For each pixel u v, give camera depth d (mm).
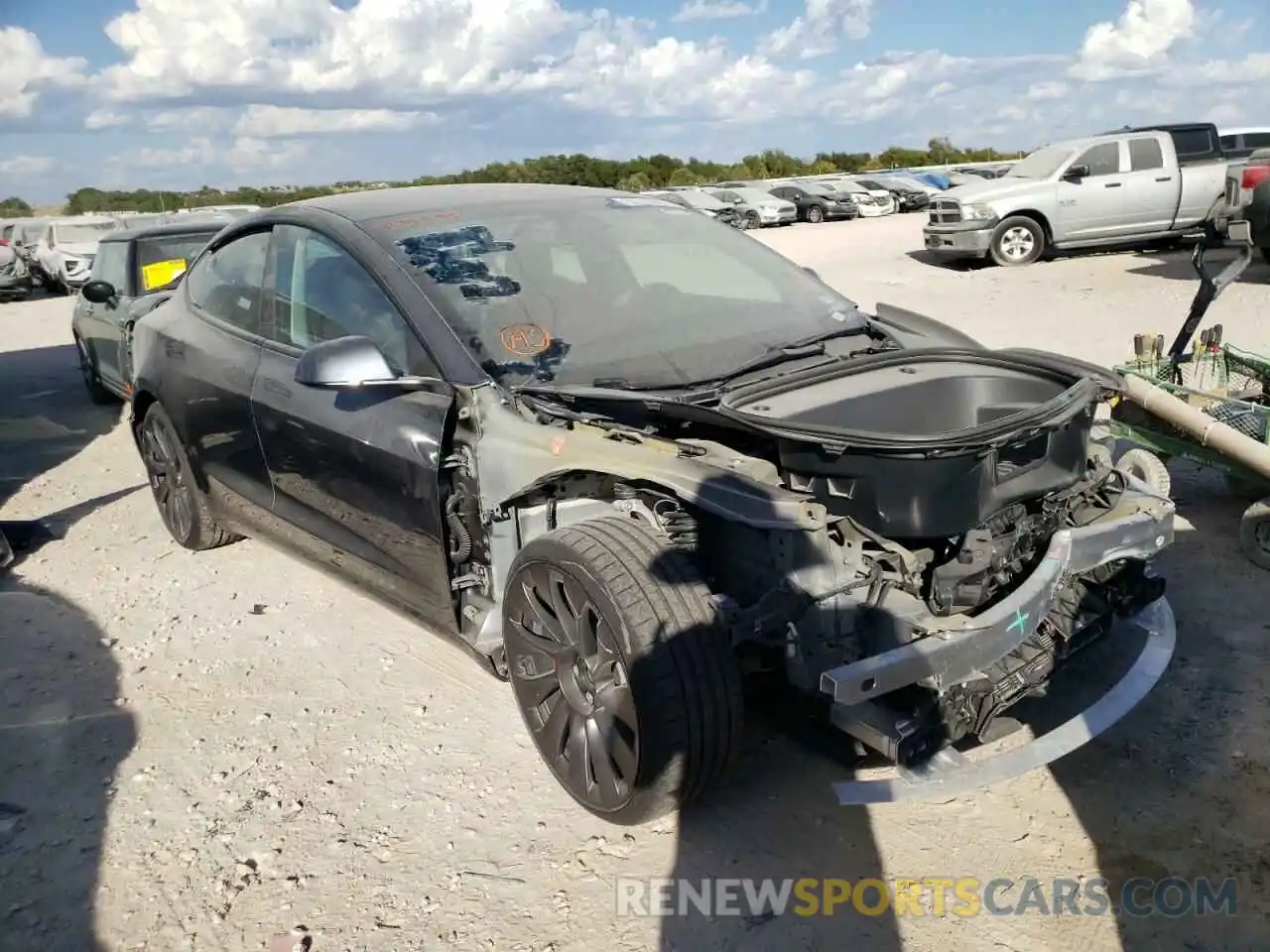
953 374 3266
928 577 2895
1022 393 3221
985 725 2793
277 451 4016
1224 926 2455
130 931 2631
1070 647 3070
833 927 2525
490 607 3352
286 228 4207
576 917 2607
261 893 2746
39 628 4438
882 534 2734
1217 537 4570
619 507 3072
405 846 2910
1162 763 3062
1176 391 4703
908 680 2527
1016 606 2707
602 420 3041
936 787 2619
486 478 3184
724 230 4539
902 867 2721
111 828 3043
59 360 12094
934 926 2514
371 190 4492
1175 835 2766
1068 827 2828
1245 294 10547
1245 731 3178
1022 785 3012
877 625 2666
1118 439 5406
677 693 2604
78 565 5160
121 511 6051
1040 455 3006
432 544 3352
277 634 4266
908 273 15070
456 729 3494
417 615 3658
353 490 3633
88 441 7930
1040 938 2461
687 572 2727
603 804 2854
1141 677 3102
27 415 9062
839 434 2648
